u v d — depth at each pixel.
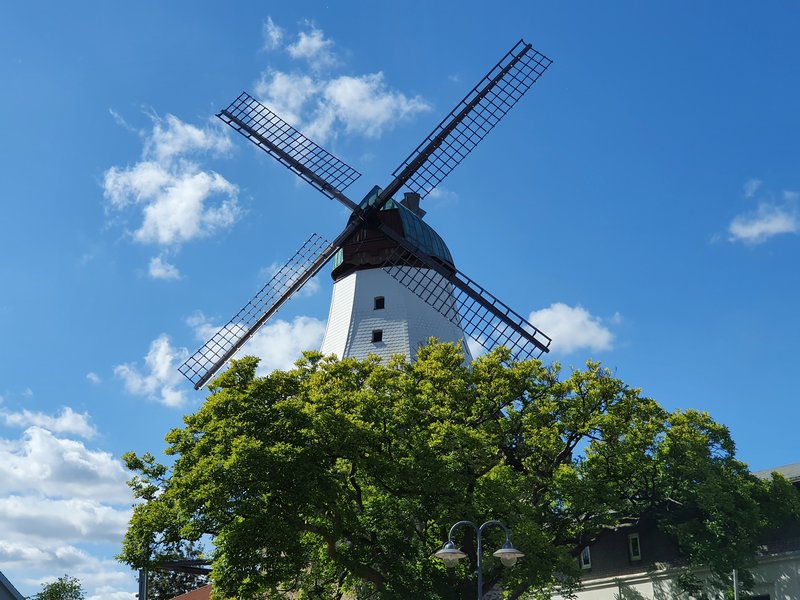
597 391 42.00
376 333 59.56
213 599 34.00
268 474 32.66
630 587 52.84
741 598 44.44
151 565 34.84
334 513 34.88
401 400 38.41
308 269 61.66
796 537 45.75
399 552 36.09
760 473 52.75
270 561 32.97
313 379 39.12
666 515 44.38
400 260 60.56
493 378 42.12
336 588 40.84
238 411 34.81
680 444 43.06
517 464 42.44
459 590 37.16
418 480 35.97
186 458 35.56
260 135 62.00
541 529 39.12
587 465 43.03
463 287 56.75
